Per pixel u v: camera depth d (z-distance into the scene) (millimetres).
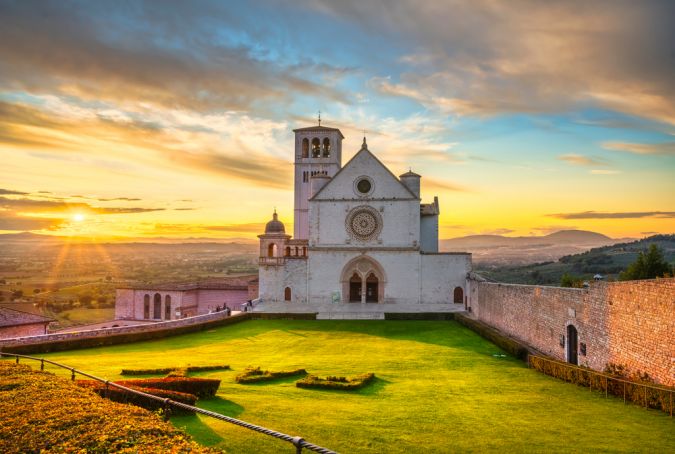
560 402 26797
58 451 12859
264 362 40875
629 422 22531
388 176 84625
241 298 96250
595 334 33906
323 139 102875
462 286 82750
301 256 86812
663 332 25969
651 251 57719
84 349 48500
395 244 84000
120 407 16094
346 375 34969
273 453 17531
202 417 21688
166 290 93938
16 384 19141
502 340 47594
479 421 22812
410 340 54062
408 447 18953
